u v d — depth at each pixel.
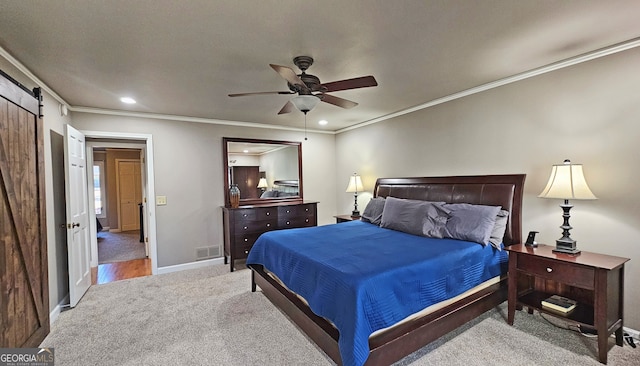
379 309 1.84
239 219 4.40
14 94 2.13
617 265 2.06
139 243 6.40
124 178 8.03
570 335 2.37
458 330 2.46
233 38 2.06
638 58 2.23
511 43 2.24
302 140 5.57
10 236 2.04
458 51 2.36
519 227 2.90
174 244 4.39
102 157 8.00
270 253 3.01
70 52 2.22
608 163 2.40
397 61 2.53
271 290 2.88
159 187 4.29
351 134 5.45
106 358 2.18
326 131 5.84
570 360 2.06
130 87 3.03
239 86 3.05
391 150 4.56
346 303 1.82
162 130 4.30
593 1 1.71
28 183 2.31
